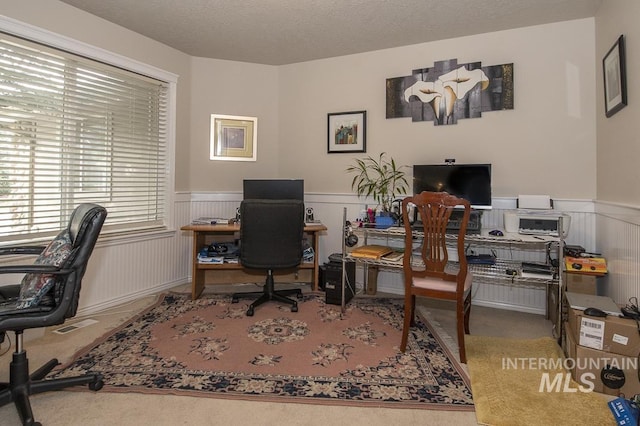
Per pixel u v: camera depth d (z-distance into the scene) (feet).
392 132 11.16
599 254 8.24
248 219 8.60
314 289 11.06
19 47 7.62
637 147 6.41
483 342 7.52
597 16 8.66
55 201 8.43
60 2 8.21
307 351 7.04
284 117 12.77
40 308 4.98
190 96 11.88
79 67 8.78
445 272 7.11
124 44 9.69
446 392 5.68
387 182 10.76
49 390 5.22
